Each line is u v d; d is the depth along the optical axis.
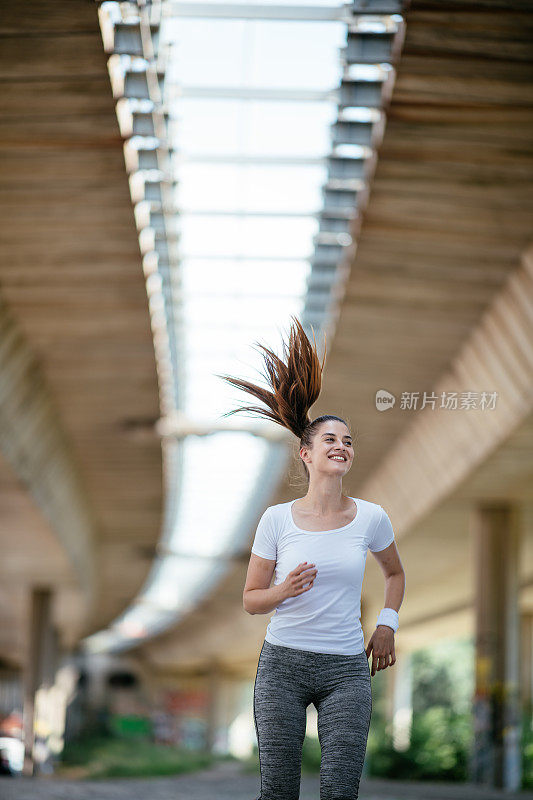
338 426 11.00
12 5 21.58
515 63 23.11
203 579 104.62
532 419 38.34
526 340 35.22
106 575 98.81
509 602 54.66
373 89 25.81
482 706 54.03
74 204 30.48
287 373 11.35
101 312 38.03
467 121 25.64
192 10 25.53
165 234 34.12
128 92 25.56
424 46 22.81
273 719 10.20
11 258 33.84
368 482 64.69
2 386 39.66
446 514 57.94
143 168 29.25
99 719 158.00
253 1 25.33
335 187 31.25
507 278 34.59
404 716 139.25
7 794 37.75
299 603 10.47
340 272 36.72
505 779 53.09
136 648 190.25
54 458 52.84
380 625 10.94
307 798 42.34
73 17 21.89
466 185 28.86
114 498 68.00
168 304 40.19
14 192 29.80
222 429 53.03
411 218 31.09
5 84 24.50
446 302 36.78
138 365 43.84
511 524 55.12
